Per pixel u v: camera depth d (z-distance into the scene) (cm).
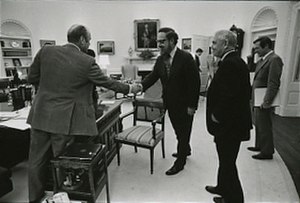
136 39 656
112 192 196
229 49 149
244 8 526
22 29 480
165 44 203
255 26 499
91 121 163
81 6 582
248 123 150
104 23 641
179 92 212
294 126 365
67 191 156
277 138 316
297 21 380
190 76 206
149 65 679
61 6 539
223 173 160
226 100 142
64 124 153
